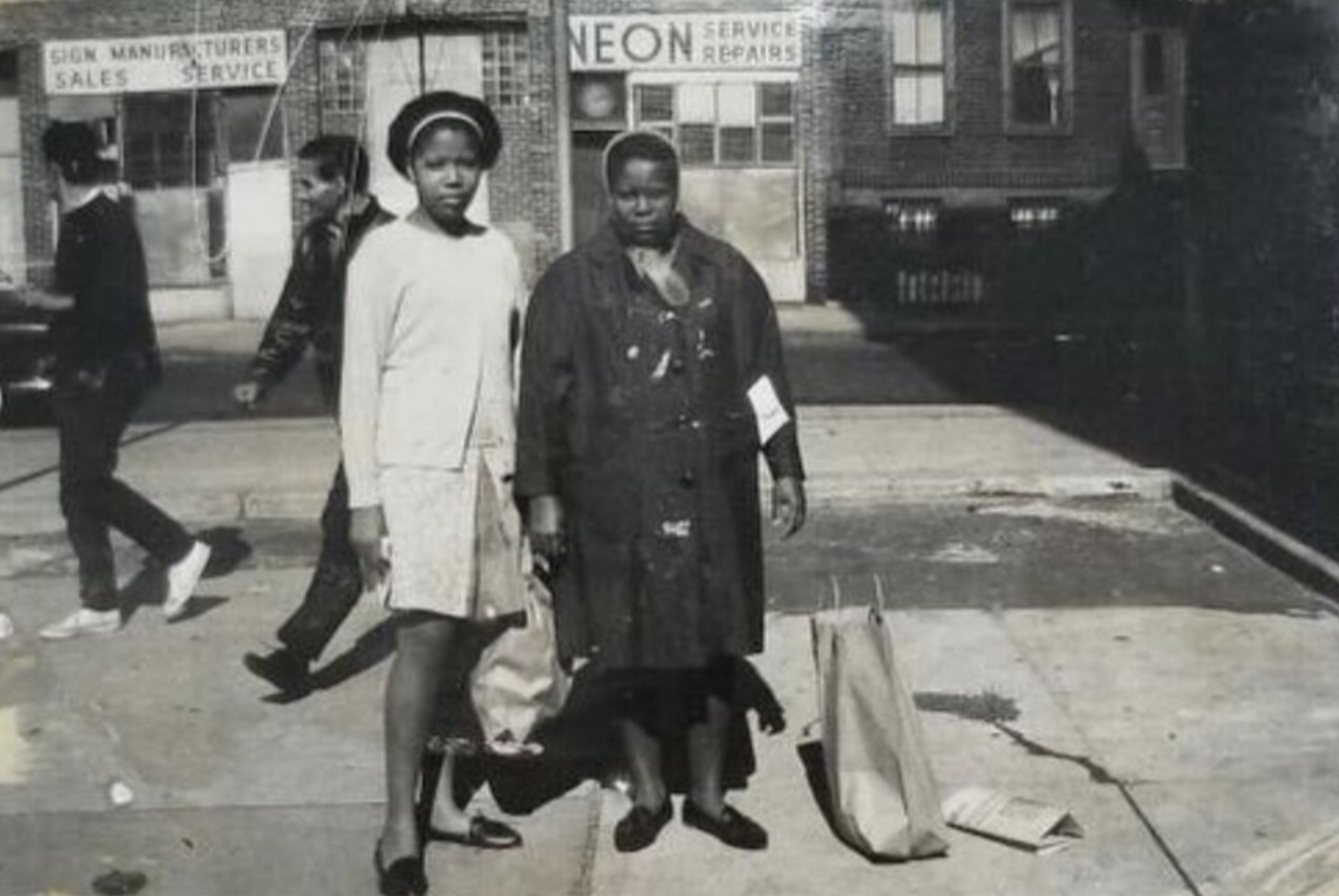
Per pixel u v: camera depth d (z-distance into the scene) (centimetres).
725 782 432
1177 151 825
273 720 477
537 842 401
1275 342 671
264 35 723
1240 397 710
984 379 908
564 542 381
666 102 861
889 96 963
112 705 488
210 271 798
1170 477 753
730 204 981
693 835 402
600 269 371
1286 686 497
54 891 379
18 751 454
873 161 988
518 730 392
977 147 966
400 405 364
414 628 369
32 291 757
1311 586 604
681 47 839
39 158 739
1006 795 418
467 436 365
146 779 437
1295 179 653
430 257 366
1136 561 646
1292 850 389
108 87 736
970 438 827
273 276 797
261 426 848
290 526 722
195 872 388
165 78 737
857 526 714
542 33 712
